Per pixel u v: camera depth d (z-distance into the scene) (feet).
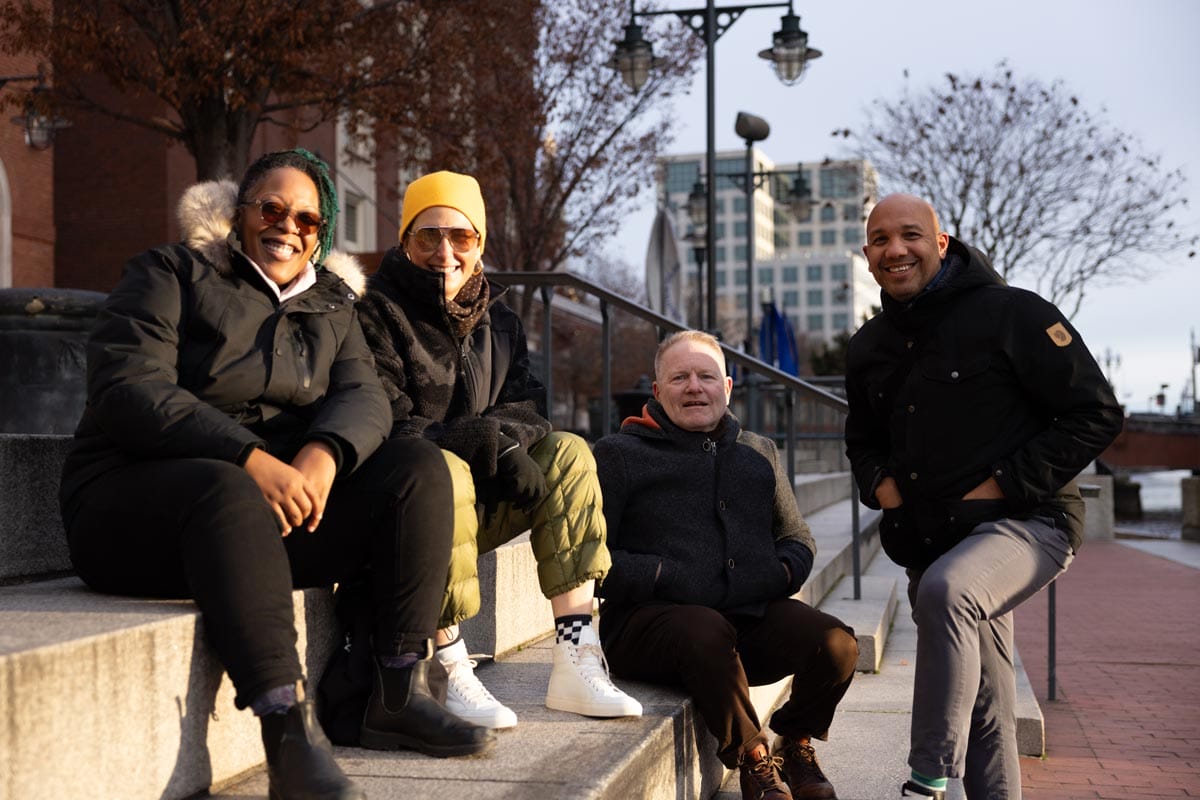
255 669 7.48
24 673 6.13
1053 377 10.68
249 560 7.68
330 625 9.39
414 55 38.27
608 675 10.57
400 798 7.67
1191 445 124.36
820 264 505.25
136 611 7.83
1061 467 10.61
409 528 8.89
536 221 55.72
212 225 9.34
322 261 10.21
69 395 19.67
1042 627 31.01
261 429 9.26
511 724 9.56
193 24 32.58
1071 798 15.29
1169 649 27.32
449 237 10.84
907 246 11.14
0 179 51.57
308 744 7.44
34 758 6.19
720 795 11.89
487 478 10.22
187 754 7.57
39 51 34.35
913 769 10.48
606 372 19.25
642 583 11.41
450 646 9.77
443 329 10.82
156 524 7.97
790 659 11.42
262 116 37.01
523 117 47.88
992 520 10.91
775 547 12.28
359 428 8.84
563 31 54.24
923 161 84.53
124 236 64.85
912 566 11.72
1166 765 16.88
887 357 11.54
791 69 46.16
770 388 48.39
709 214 45.85
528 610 14.07
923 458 11.09
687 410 11.96
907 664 18.71
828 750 13.60
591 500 10.57
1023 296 11.03
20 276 52.90
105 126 64.75
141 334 8.66
